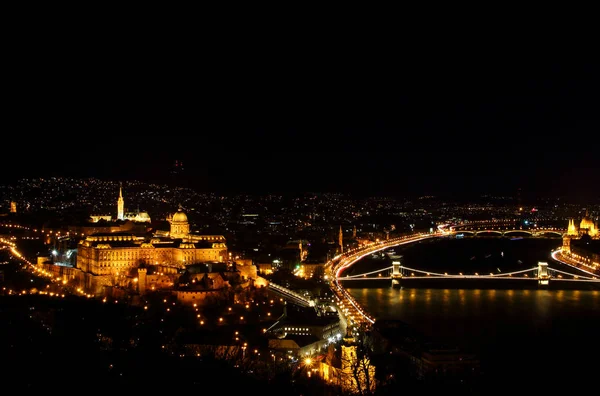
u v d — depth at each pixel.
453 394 198.12
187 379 151.75
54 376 144.38
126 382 146.75
